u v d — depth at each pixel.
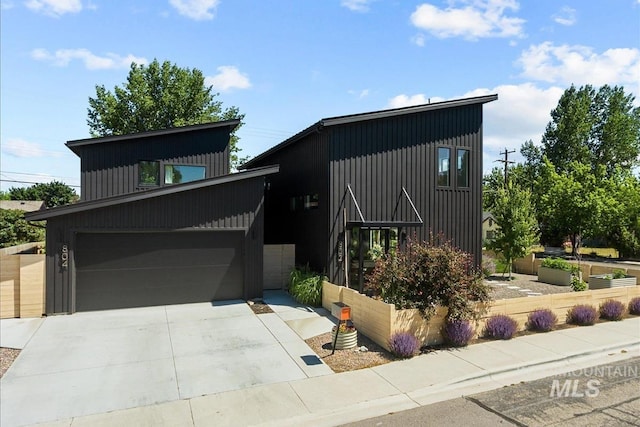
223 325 9.88
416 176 13.48
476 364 7.48
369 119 12.66
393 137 13.16
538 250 37.84
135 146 15.38
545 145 45.28
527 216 17.92
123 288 11.30
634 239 29.28
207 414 5.62
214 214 12.07
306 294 11.83
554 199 32.66
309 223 13.95
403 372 7.10
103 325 9.79
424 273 8.80
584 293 10.90
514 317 9.75
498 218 18.08
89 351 8.07
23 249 16.73
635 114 42.81
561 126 43.09
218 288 12.29
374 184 12.86
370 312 9.03
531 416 5.61
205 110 32.69
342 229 12.41
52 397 6.12
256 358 7.77
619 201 30.95
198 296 12.06
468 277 9.16
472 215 14.31
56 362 7.51
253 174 12.27
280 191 17.31
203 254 12.12
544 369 7.52
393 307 8.27
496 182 46.53
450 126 14.08
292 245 14.63
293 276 12.98
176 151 15.89
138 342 8.62
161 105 30.33
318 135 13.28
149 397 6.14
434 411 5.79
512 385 6.76
